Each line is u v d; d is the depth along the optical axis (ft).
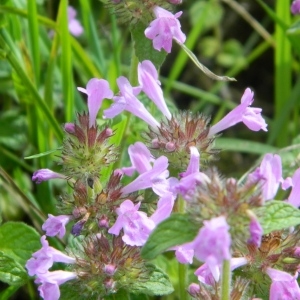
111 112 0.75
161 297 0.87
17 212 0.94
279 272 0.71
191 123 0.76
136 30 0.81
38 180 0.75
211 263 0.60
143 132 0.79
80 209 0.73
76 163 0.75
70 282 0.73
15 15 0.92
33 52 0.91
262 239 0.72
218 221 0.59
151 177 0.72
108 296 0.73
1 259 0.74
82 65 0.95
